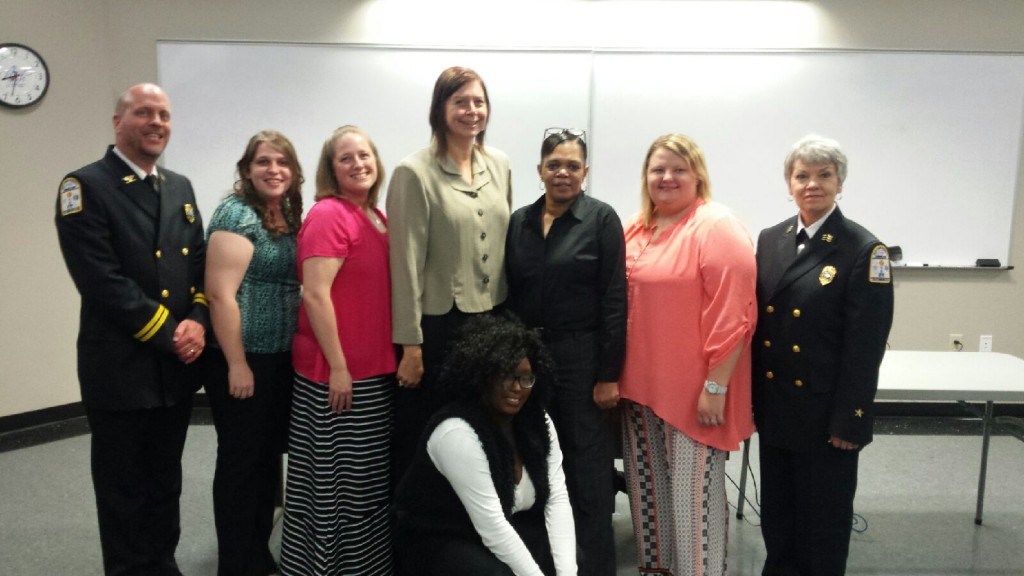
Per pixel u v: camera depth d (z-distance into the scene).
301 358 1.92
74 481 2.96
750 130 3.79
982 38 3.69
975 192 3.81
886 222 3.86
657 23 3.72
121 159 1.88
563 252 1.85
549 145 1.84
